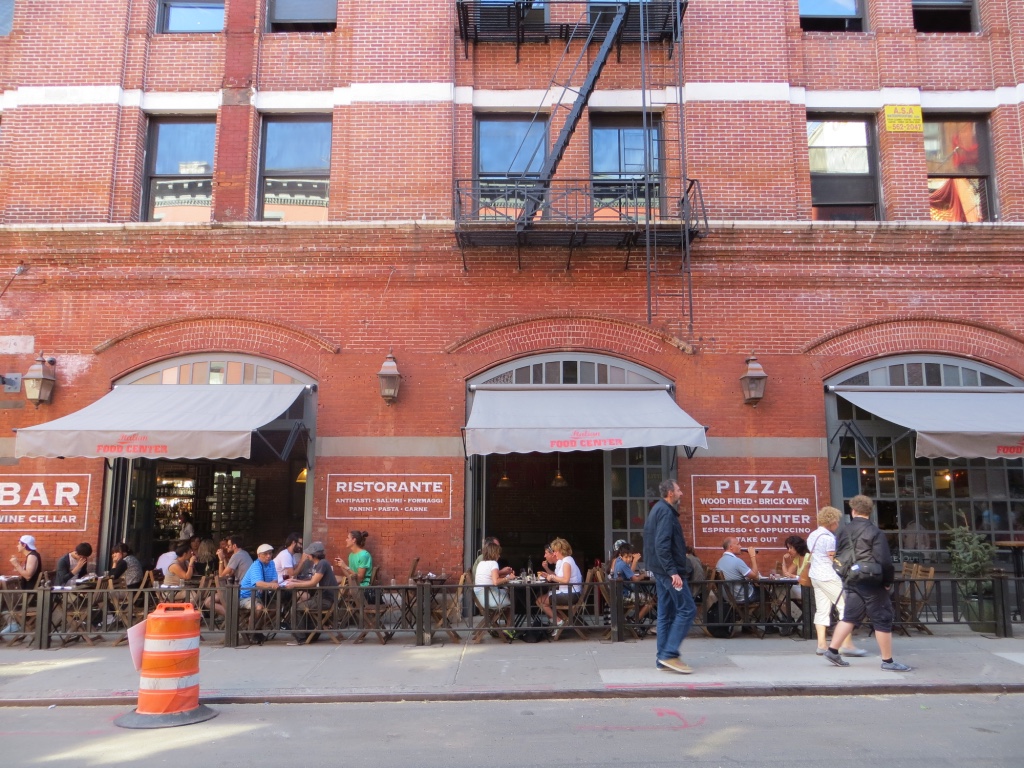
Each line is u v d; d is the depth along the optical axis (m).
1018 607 10.10
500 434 10.31
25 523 11.72
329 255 12.26
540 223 11.58
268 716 6.84
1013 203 12.46
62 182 12.62
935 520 11.81
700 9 13.02
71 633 9.52
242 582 10.04
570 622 9.55
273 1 13.61
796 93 12.87
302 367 12.04
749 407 11.90
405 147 12.64
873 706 6.96
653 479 11.89
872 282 12.21
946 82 12.95
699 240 12.09
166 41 13.18
